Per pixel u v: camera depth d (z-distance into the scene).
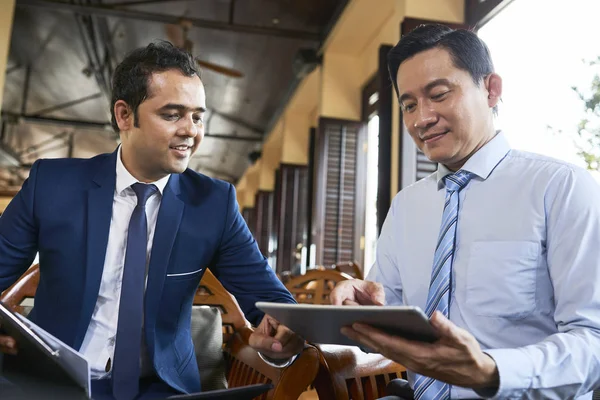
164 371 1.28
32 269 1.58
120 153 1.39
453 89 1.18
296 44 6.97
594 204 1.07
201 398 0.99
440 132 1.20
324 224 6.45
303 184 8.83
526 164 1.20
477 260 1.17
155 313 1.29
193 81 1.28
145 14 6.03
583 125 2.42
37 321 1.32
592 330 1.00
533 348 0.95
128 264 1.28
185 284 1.36
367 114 6.54
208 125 10.54
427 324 0.80
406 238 1.35
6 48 4.80
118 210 1.37
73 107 9.83
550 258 1.10
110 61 7.79
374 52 6.18
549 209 1.12
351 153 6.59
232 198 1.47
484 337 1.13
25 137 11.82
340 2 5.82
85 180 1.37
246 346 1.51
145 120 1.26
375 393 1.34
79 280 1.30
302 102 8.36
